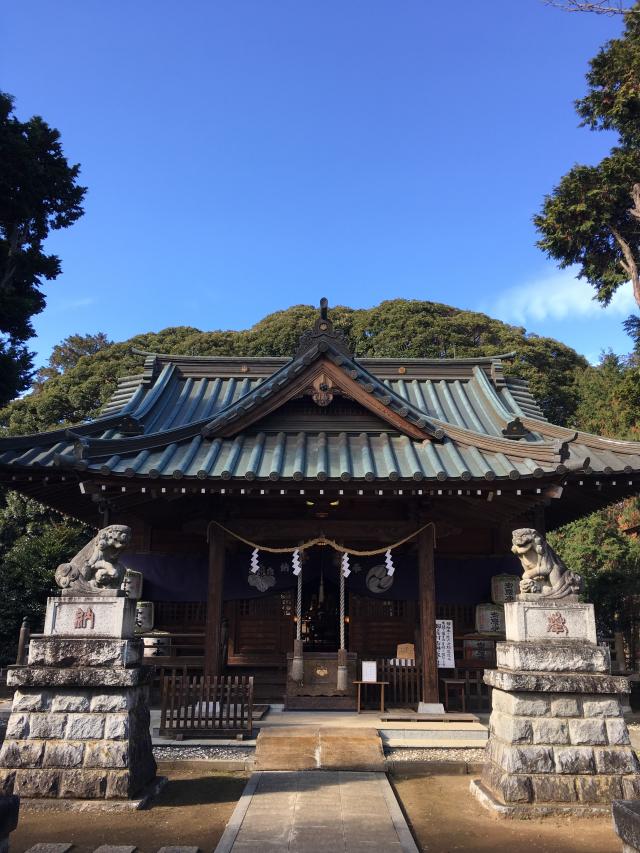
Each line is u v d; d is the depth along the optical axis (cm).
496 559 1422
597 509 1514
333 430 1272
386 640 1514
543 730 740
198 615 1456
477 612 1400
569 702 751
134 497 1216
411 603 1530
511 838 652
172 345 4116
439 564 1412
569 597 798
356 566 1342
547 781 722
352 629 1520
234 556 1344
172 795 803
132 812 722
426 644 1176
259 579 1333
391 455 1167
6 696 1583
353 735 981
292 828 656
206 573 1392
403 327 4119
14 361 1620
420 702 1153
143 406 1559
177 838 649
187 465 1103
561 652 768
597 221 1955
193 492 1106
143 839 645
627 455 1294
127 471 1036
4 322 1670
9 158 1702
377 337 4166
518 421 1454
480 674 1364
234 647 1498
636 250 2048
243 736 995
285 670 1465
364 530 1241
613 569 2064
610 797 716
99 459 1074
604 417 2798
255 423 1255
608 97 1897
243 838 628
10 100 1752
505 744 754
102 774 735
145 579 1388
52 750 742
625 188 1903
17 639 1945
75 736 747
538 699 751
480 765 927
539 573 805
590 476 1233
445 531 1262
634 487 1289
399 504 1315
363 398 1233
